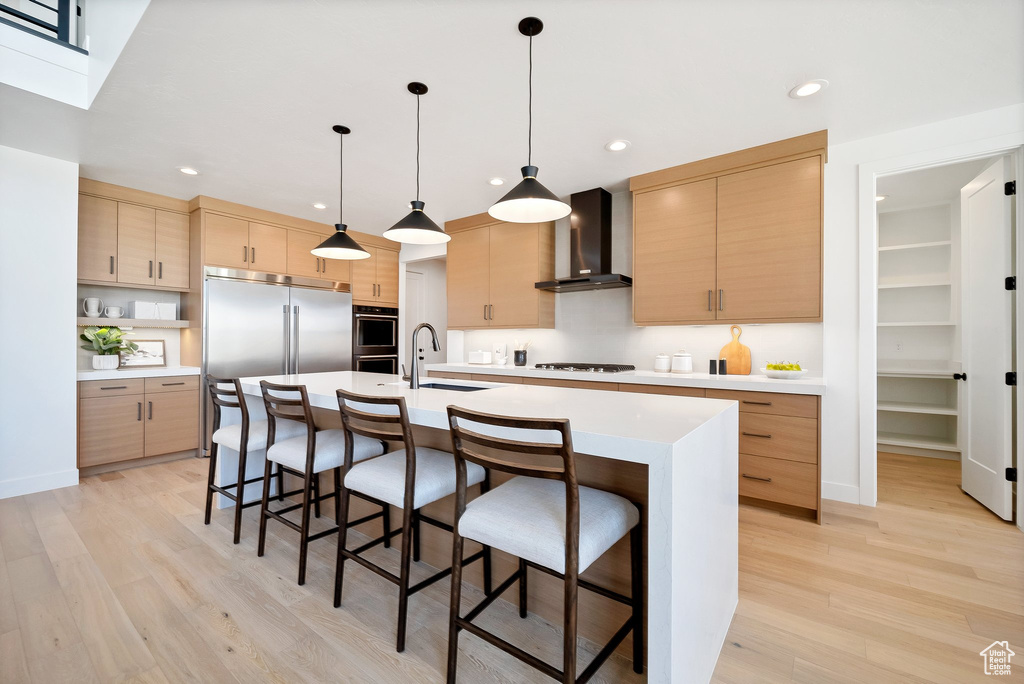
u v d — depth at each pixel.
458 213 4.66
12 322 3.02
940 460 3.98
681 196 3.35
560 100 2.42
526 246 4.32
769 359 3.29
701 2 1.71
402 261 5.77
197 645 1.58
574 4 1.72
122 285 3.80
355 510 2.51
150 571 2.07
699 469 1.34
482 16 1.79
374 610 1.80
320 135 2.83
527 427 1.17
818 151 2.83
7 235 2.99
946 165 2.74
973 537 2.45
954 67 2.14
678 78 2.21
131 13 1.89
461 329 4.93
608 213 3.95
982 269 2.89
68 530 2.51
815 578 2.04
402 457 1.88
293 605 1.82
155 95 2.36
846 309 2.98
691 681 1.29
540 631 1.67
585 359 4.29
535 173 2.03
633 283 3.57
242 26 1.84
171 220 4.09
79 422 3.42
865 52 2.02
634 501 1.51
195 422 4.04
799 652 1.56
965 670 1.46
